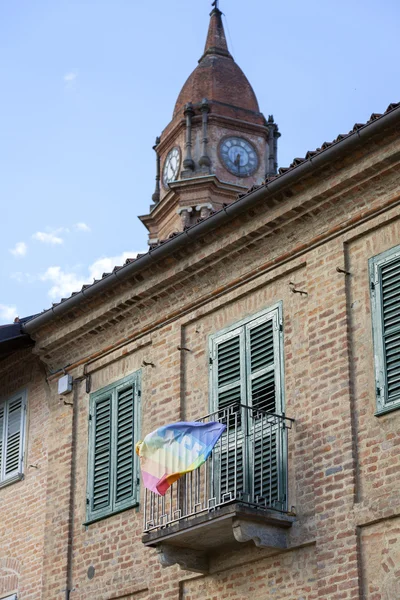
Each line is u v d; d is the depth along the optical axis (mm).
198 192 50781
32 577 19469
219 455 15914
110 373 19297
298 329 15914
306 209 15875
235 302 17141
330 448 14766
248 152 53656
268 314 16453
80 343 19875
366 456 14328
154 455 16016
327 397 15055
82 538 18656
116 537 17969
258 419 16047
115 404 18891
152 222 53875
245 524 14703
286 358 15953
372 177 15008
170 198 51500
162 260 17906
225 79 55156
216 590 15852
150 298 18438
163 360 18109
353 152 15031
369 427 14414
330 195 15539
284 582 14875
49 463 19906
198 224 17078
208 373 17234
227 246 16969
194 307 17781
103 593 17828
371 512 13945
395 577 13484
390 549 13648
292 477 15250
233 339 16953
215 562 15938
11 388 21516
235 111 54188
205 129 53031
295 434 15414
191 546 15883
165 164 54312
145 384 18406
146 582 17062
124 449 18391
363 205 15281
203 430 15719
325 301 15500
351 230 15438
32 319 20078
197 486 15766
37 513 19859
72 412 19719
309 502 14883
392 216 14875
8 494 20828
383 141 14719
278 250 16469
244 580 15469
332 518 14414
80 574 18422
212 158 52875
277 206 16203
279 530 14969
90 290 18891
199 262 17438
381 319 14695
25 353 21062
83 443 19375
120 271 18344
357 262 15312
